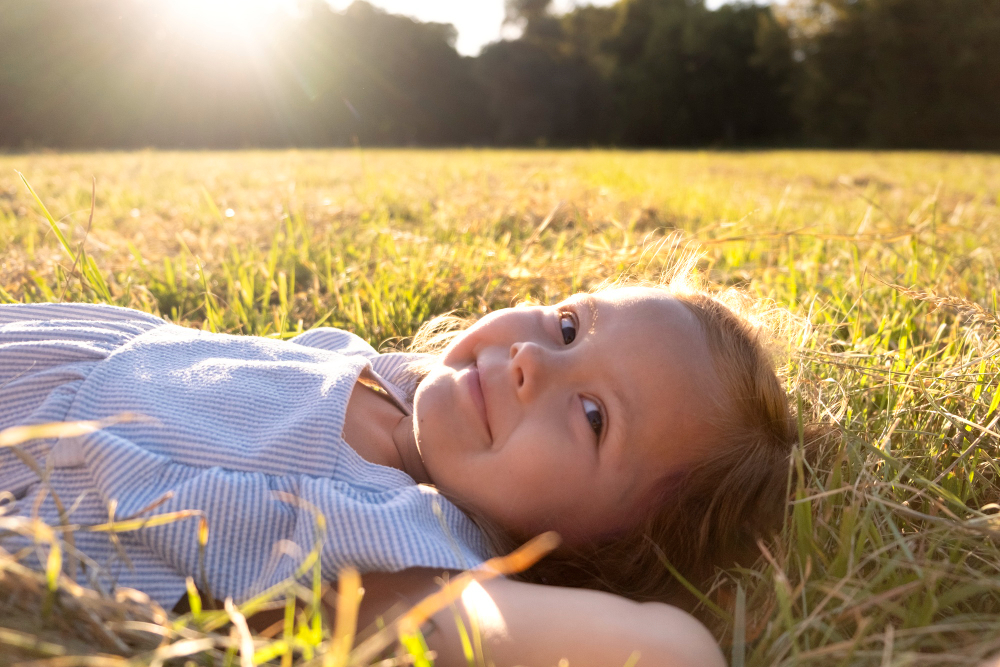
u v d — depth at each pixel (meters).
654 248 2.87
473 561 1.25
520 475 1.40
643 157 19.30
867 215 3.48
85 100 30.00
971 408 1.67
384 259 3.13
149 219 4.51
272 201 5.39
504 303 2.71
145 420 1.29
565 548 1.47
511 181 7.39
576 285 2.69
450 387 1.50
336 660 0.79
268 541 1.25
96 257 3.11
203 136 31.88
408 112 41.84
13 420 1.34
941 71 31.80
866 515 1.25
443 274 2.86
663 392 1.46
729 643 1.20
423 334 2.35
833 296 2.55
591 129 43.84
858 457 1.42
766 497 1.51
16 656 0.78
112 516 0.97
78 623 0.85
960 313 2.05
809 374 1.90
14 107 29.14
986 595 1.21
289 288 2.95
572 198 4.88
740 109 41.09
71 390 1.35
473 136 44.56
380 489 1.37
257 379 1.49
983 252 3.21
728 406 1.52
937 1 31.33
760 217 4.90
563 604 1.10
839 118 35.25
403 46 41.28
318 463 1.36
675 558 1.51
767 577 1.25
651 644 1.04
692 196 6.82
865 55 34.00
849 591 1.13
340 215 4.45
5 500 1.22
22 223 4.09
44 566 1.05
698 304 1.66
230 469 1.28
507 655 1.05
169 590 1.16
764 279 2.98
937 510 1.36
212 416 1.36
